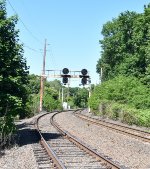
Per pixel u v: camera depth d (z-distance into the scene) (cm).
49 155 1493
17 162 1356
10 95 1750
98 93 5272
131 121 3434
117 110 4075
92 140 2125
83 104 12031
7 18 1756
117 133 2581
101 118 4516
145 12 4934
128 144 2012
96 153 1498
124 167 1280
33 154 1516
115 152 1700
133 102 3988
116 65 7181
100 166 1313
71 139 2042
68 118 4203
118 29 6938
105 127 3031
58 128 2689
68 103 11262
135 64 5178
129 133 2442
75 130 2719
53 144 1853
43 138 1942
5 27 1759
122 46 6769
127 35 6756
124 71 5294
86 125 3212
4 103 1748
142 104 3794
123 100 4372
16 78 1752
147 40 4878
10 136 1744
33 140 2003
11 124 1781
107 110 4481
